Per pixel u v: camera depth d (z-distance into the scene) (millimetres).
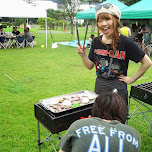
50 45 13594
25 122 3475
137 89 2635
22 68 7188
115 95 1351
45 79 5945
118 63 2125
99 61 2211
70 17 23625
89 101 2252
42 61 8414
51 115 1969
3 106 4070
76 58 9164
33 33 23609
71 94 2482
